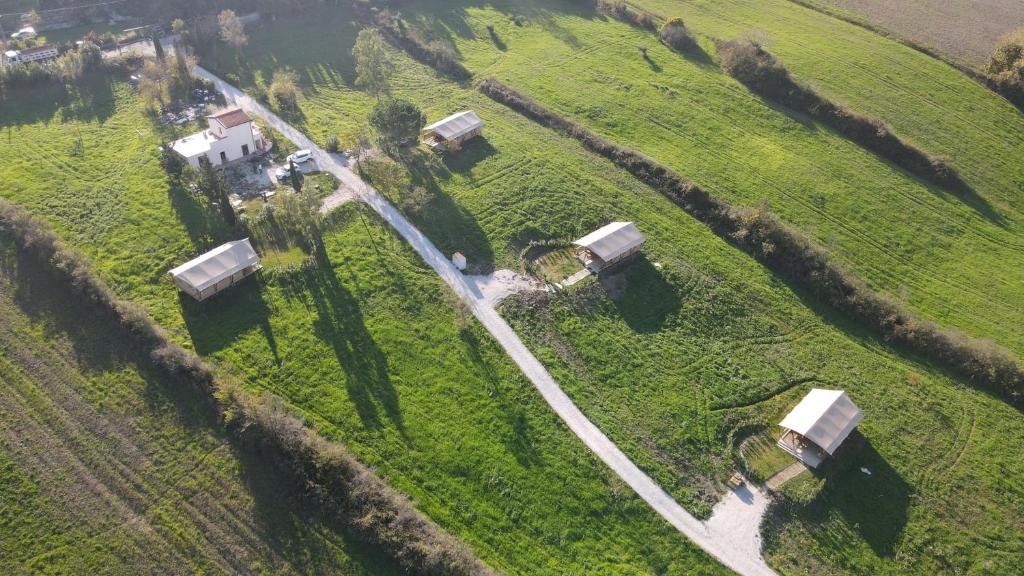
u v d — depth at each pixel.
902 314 75.75
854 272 82.88
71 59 102.81
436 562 48.97
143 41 116.38
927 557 55.31
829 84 115.00
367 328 68.31
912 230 90.19
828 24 133.75
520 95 108.25
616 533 54.50
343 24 128.38
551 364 66.94
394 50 121.12
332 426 59.25
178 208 79.75
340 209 82.06
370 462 56.94
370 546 50.97
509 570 51.25
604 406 63.91
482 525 54.00
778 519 56.69
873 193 95.19
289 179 86.00
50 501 52.25
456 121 96.19
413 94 108.75
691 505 56.88
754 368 69.56
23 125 92.75
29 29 116.31
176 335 65.44
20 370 61.06
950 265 85.94
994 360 70.56
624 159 95.56
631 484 57.84
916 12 137.00
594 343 69.81
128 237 75.56
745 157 99.75
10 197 79.12
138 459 55.28
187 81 101.62
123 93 101.81
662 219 86.88
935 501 59.31
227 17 115.94
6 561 48.62
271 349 65.12
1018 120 109.69
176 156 82.12
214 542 50.56
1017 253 88.81
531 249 80.50
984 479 61.44
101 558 49.22
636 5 140.25
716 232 86.31
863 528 56.72
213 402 58.88
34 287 68.31
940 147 103.56
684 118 106.94
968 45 125.62
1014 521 58.44
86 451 55.56
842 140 104.75
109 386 60.25
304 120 99.25
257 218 78.81
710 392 66.44
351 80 111.56
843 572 53.62
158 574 48.59
